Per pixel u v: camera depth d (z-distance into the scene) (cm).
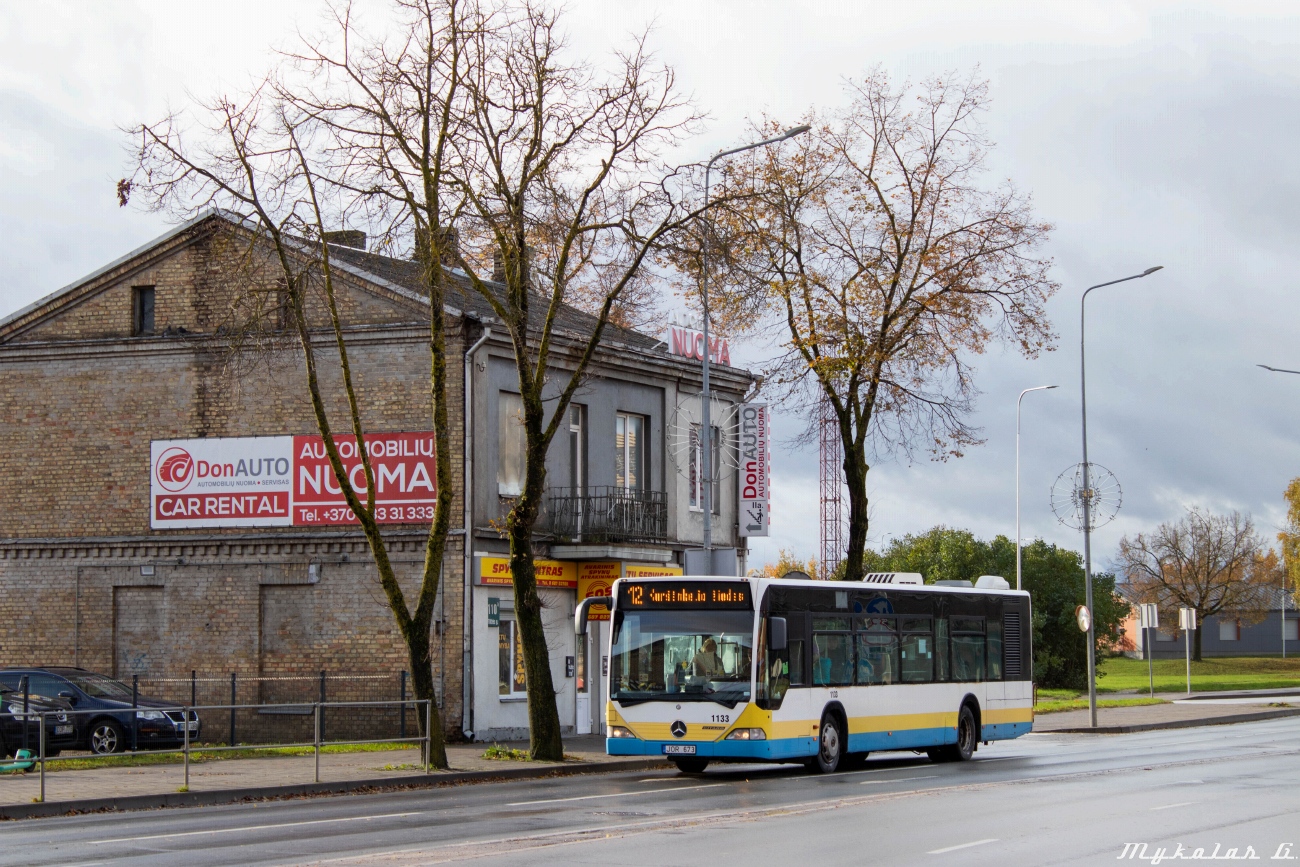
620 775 2391
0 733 2467
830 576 6106
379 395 3094
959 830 1420
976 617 2758
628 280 2564
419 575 3027
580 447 3406
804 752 2241
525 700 3138
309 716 3073
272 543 3142
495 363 3108
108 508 3262
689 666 2203
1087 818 1537
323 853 1237
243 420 3189
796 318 3338
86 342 3291
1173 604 10750
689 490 3772
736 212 2641
